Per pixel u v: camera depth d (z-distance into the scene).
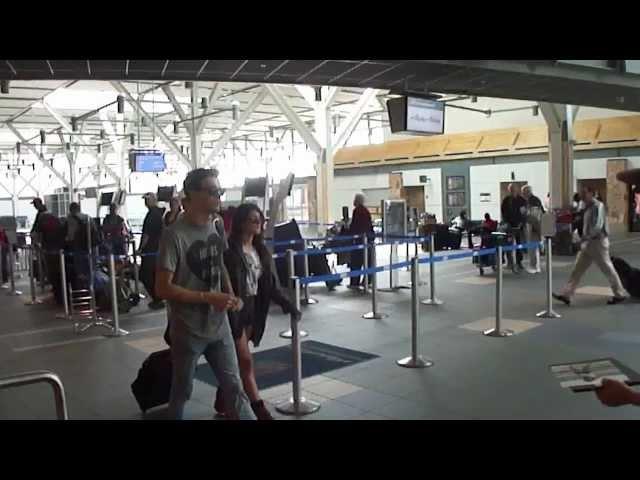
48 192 40.81
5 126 29.80
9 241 12.72
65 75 7.43
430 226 16.72
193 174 3.25
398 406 4.46
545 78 9.34
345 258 10.62
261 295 4.09
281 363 5.72
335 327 7.29
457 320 7.48
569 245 14.14
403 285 10.46
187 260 3.21
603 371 1.91
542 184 21.86
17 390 5.12
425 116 9.73
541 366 5.39
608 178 20.50
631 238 17.77
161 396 4.46
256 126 32.50
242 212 3.97
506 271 11.88
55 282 9.73
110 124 28.20
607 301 8.36
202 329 3.24
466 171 24.14
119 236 11.60
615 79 10.27
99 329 7.65
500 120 23.89
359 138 32.50
